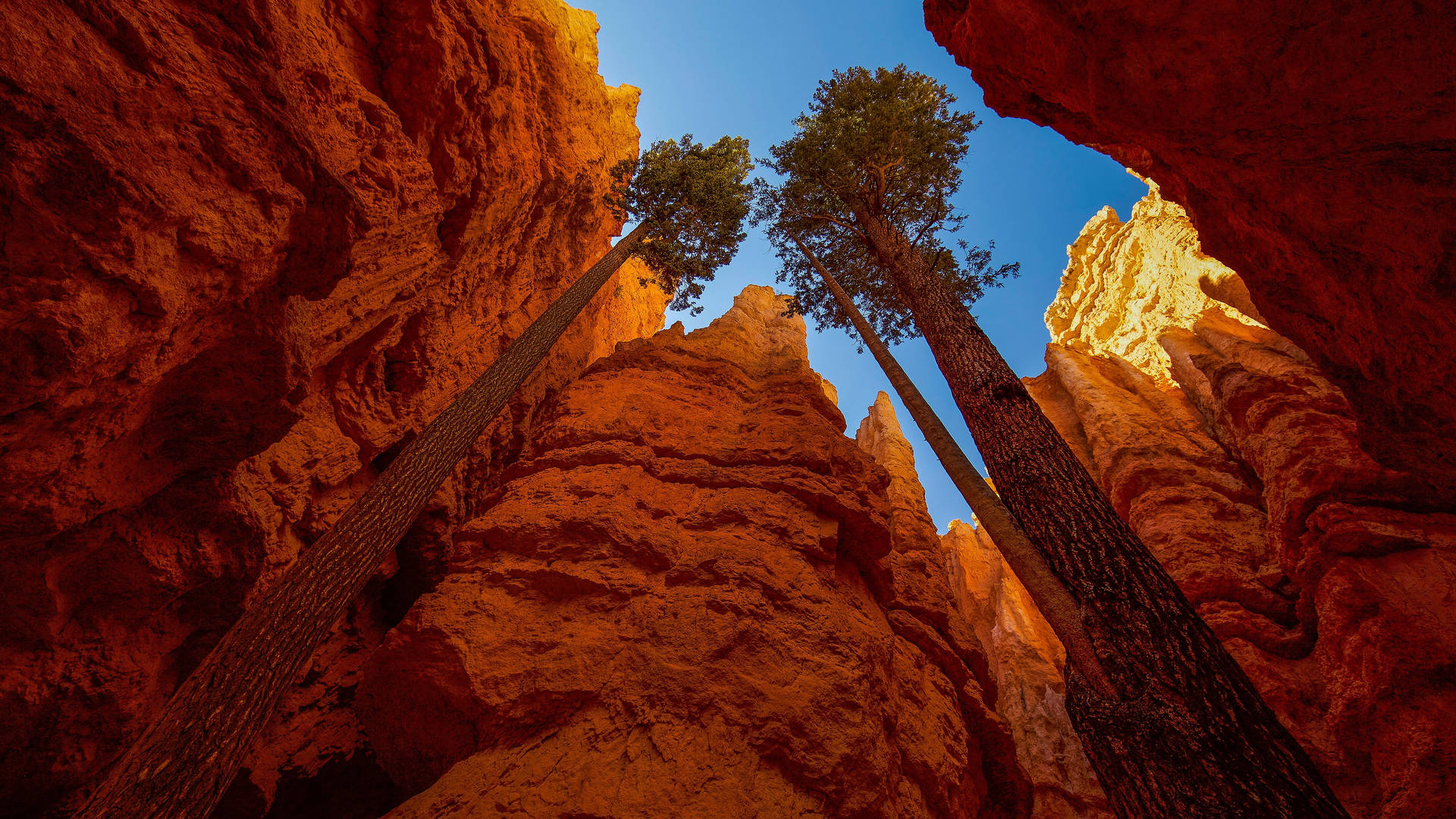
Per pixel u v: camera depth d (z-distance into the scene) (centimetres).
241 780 903
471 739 738
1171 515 1828
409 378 1153
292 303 600
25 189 353
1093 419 2409
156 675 701
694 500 1063
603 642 794
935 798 903
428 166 971
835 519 1102
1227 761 368
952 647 1298
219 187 465
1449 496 1236
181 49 448
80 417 470
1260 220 567
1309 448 1463
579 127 1670
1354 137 430
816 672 802
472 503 1363
